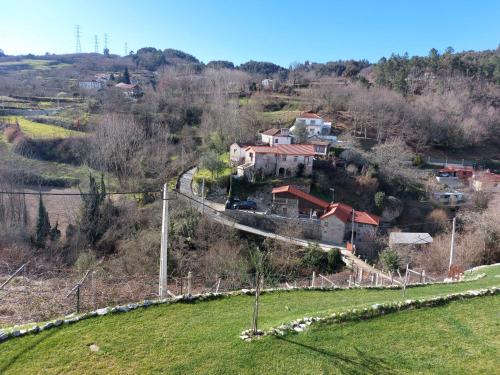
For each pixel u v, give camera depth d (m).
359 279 30.34
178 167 55.91
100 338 11.10
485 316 13.03
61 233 38.38
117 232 36.62
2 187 40.84
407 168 65.38
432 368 9.98
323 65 161.12
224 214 41.41
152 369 9.73
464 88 100.88
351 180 56.47
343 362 10.15
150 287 20.67
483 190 55.75
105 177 48.03
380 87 96.69
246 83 108.19
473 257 31.64
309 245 38.47
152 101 78.94
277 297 15.58
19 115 73.62
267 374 9.64
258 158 53.53
